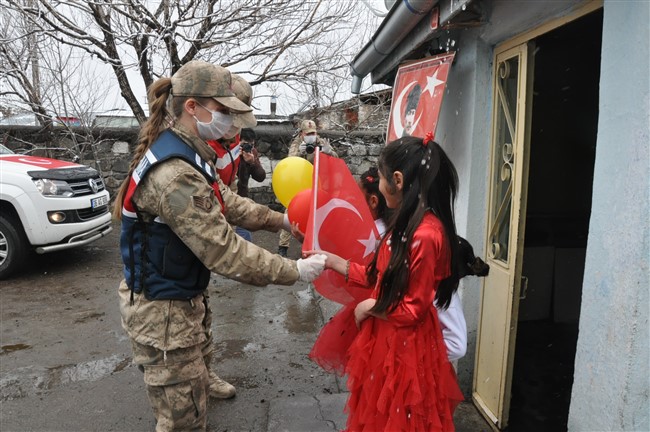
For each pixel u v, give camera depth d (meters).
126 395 3.37
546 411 2.99
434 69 2.84
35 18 7.73
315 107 9.42
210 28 7.85
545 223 4.39
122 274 6.20
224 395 3.27
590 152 4.36
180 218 1.99
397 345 1.85
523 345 3.97
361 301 2.16
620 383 1.62
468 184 2.85
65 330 4.48
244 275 2.03
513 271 2.54
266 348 4.11
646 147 1.50
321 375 3.62
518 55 2.47
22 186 5.73
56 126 9.35
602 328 1.71
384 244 1.90
